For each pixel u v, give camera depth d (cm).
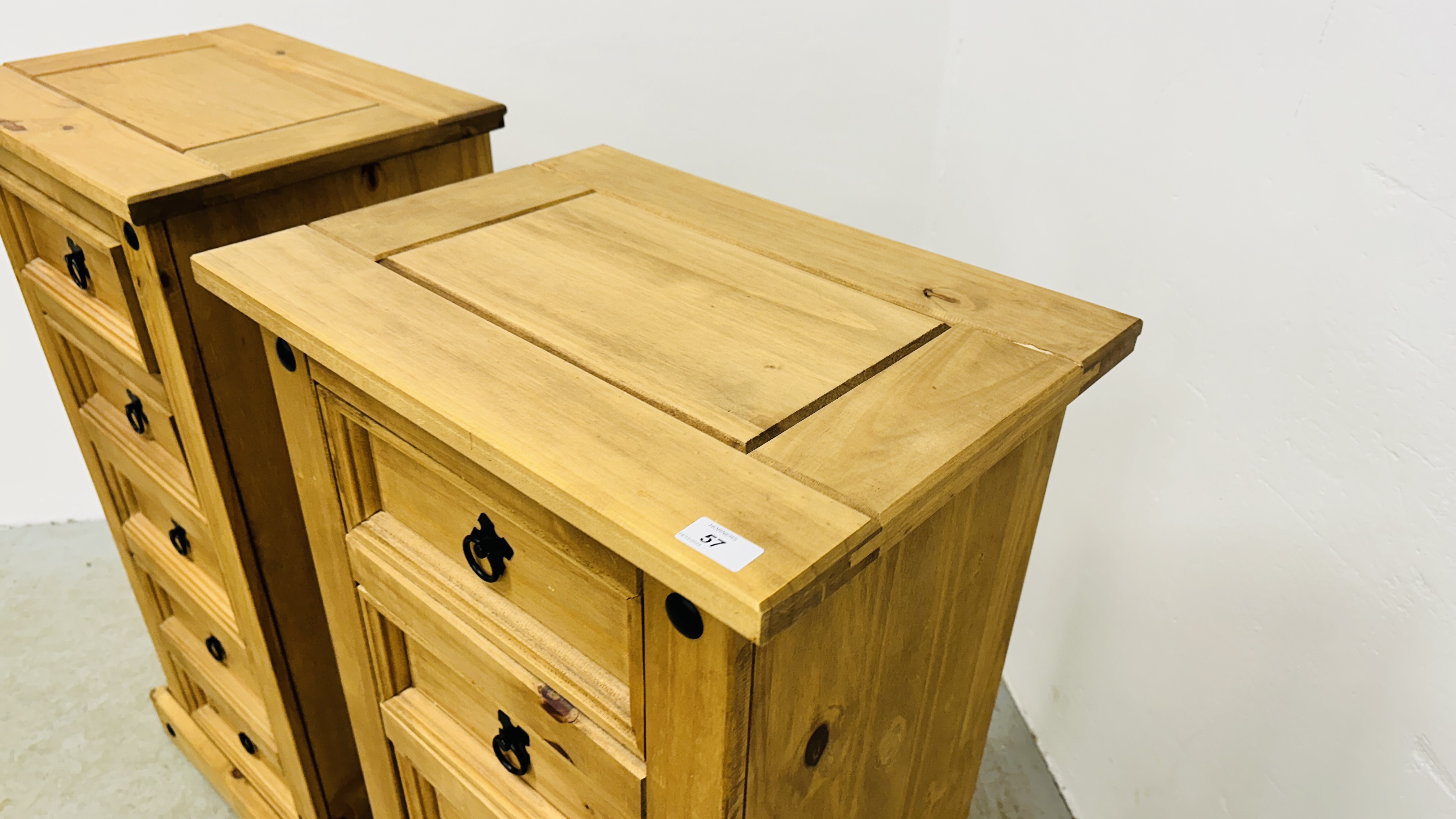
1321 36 92
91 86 113
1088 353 71
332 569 94
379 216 89
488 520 73
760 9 169
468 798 93
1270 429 103
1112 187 124
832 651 65
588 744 74
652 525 54
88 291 110
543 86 176
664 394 65
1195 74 107
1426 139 83
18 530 211
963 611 80
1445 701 88
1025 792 155
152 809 155
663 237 88
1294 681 105
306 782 131
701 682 59
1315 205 94
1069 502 143
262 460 108
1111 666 138
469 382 65
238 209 95
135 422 118
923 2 166
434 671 92
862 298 78
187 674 151
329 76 120
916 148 181
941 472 59
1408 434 88
